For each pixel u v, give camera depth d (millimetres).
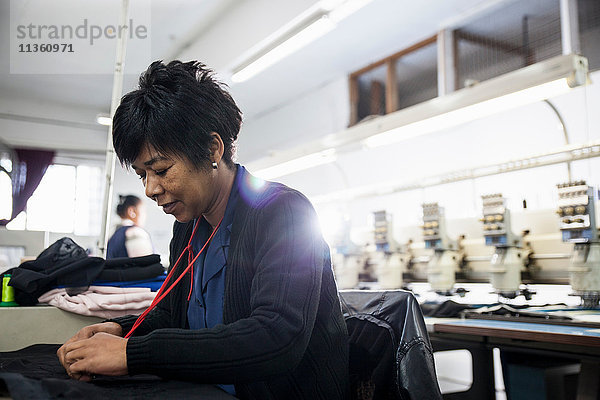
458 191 4617
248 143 7488
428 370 981
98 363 724
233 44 4625
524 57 4211
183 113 835
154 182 864
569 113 3857
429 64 4945
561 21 3961
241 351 743
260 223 901
